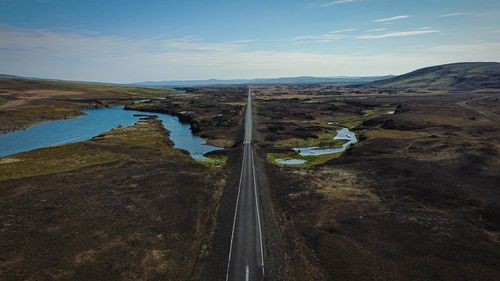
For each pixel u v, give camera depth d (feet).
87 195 196.34
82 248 139.85
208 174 246.47
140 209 179.93
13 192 199.93
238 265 131.44
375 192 208.64
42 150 302.04
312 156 327.06
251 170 258.98
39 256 132.87
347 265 131.03
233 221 169.58
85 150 306.14
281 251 142.31
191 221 169.48
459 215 172.45
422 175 228.63
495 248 140.97
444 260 132.98
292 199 199.62
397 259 134.72
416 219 168.25
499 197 191.72
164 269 128.26
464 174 230.07
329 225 164.35
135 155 297.94
